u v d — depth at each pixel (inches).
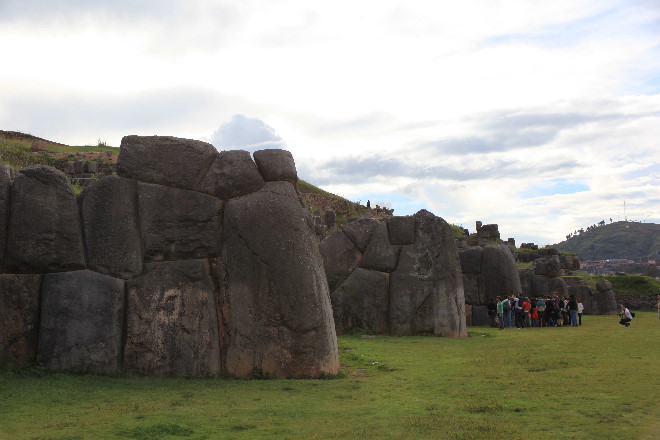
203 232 439.5
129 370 413.7
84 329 410.9
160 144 444.5
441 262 783.1
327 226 1786.4
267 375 418.0
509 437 255.6
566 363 478.3
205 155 450.3
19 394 342.3
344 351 586.6
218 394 358.9
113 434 264.2
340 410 317.4
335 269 806.5
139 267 427.8
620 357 515.2
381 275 789.9
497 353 560.4
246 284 430.6
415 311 771.4
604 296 1337.4
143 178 439.2
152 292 424.2
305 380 408.8
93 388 369.1
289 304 424.8
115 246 425.7
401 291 778.2
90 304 414.3
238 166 450.9
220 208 445.7
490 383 394.9
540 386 378.3
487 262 1047.0
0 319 398.3
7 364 394.3
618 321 1109.1
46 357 405.1
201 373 418.6
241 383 396.8
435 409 319.3
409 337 746.2
